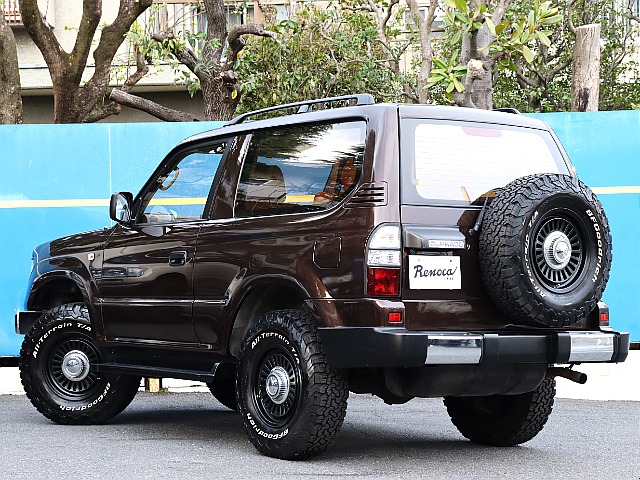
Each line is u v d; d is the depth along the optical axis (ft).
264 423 22.39
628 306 38.78
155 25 66.64
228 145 24.95
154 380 36.37
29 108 76.69
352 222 20.83
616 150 38.88
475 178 21.83
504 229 20.31
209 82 50.47
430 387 21.06
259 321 22.56
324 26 58.29
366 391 22.49
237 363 24.08
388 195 20.63
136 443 24.84
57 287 29.73
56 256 28.81
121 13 51.52
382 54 57.62
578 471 21.31
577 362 21.97
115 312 26.84
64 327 28.12
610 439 25.67
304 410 21.27
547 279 20.62
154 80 71.41
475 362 20.34
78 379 28.12
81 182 39.27
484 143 22.29
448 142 21.75
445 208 21.01
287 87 57.16
